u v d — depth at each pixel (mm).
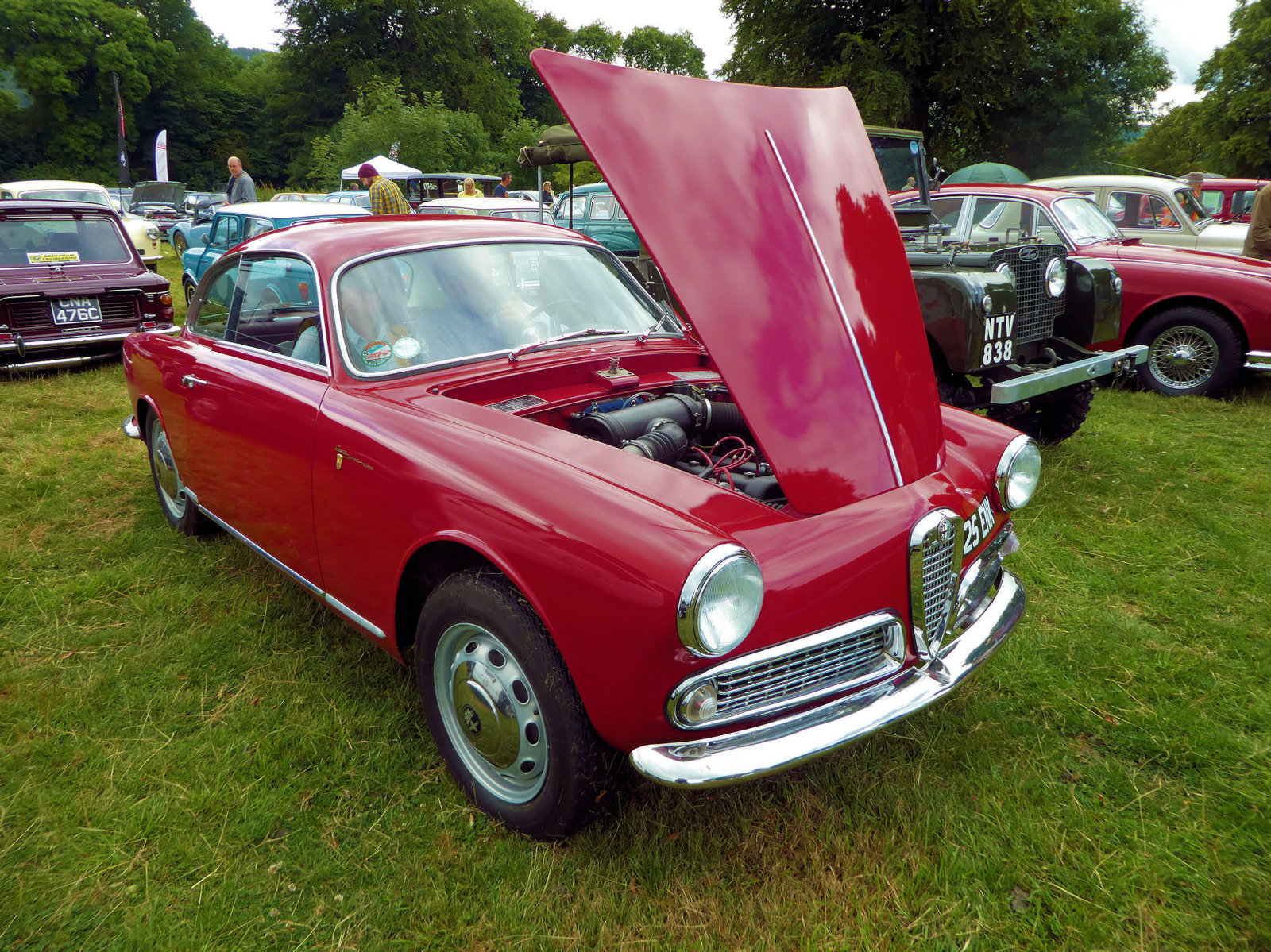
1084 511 4262
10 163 53062
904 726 2525
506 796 2117
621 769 1945
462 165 30375
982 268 4699
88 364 7289
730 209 2256
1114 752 2469
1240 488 4582
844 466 2078
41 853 2051
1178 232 8258
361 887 1958
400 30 47156
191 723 2559
